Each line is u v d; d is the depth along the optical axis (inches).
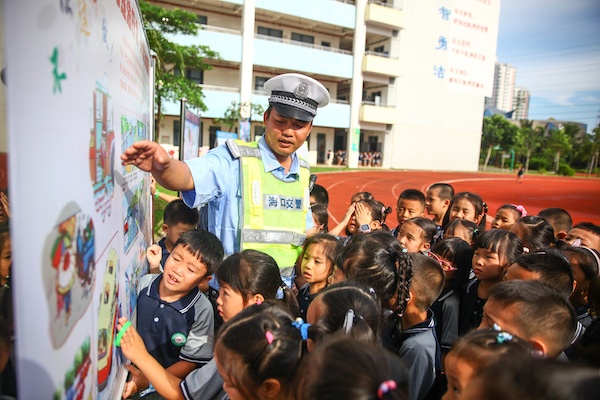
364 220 136.3
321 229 143.6
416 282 80.0
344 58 966.4
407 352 75.0
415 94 1114.1
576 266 102.3
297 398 46.6
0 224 43.6
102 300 42.7
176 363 73.1
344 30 991.0
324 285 97.7
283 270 89.5
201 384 60.9
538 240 124.9
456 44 1167.6
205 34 800.3
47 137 27.7
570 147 1795.0
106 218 44.3
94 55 38.7
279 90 84.7
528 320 62.4
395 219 436.5
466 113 1229.1
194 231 75.5
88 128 36.5
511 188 853.2
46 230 27.4
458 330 103.8
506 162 1803.6
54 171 28.7
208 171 77.4
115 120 50.0
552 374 36.2
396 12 996.6
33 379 26.2
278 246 88.5
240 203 83.8
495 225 159.0
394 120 1062.4
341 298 62.7
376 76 1037.2
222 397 62.4
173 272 72.5
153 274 81.1
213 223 86.7
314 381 42.8
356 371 41.3
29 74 25.8
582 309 102.3
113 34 48.7
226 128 882.1
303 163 98.1
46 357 27.5
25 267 25.6
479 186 849.5
